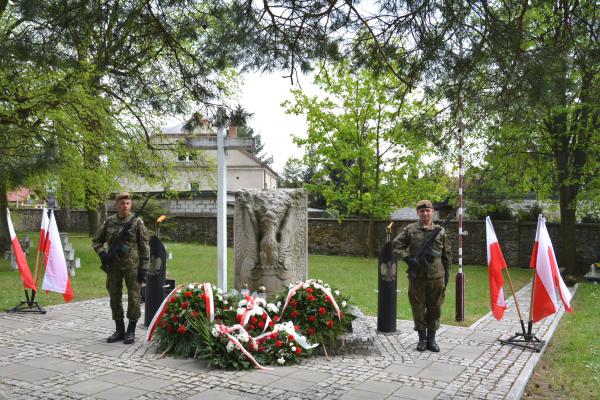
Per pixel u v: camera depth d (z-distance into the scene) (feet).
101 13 16.67
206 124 20.94
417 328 22.08
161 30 18.21
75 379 17.47
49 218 30.27
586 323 30.60
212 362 18.85
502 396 16.39
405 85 21.09
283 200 26.13
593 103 19.24
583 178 57.06
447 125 21.33
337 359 20.43
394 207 79.25
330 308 21.45
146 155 57.41
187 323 20.31
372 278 51.96
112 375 17.94
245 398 15.81
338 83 73.36
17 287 38.32
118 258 22.30
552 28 18.03
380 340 23.97
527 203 82.69
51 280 28.53
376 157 76.13
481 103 19.24
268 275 25.66
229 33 17.99
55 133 44.60
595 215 67.36
